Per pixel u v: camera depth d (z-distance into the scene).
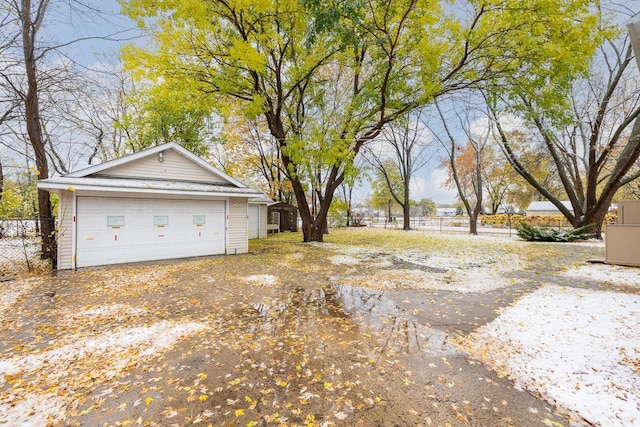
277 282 7.07
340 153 11.61
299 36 11.29
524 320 4.46
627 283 6.45
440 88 10.50
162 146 10.77
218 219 11.65
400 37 10.00
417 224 37.72
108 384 2.87
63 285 6.76
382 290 6.35
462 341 3.81
